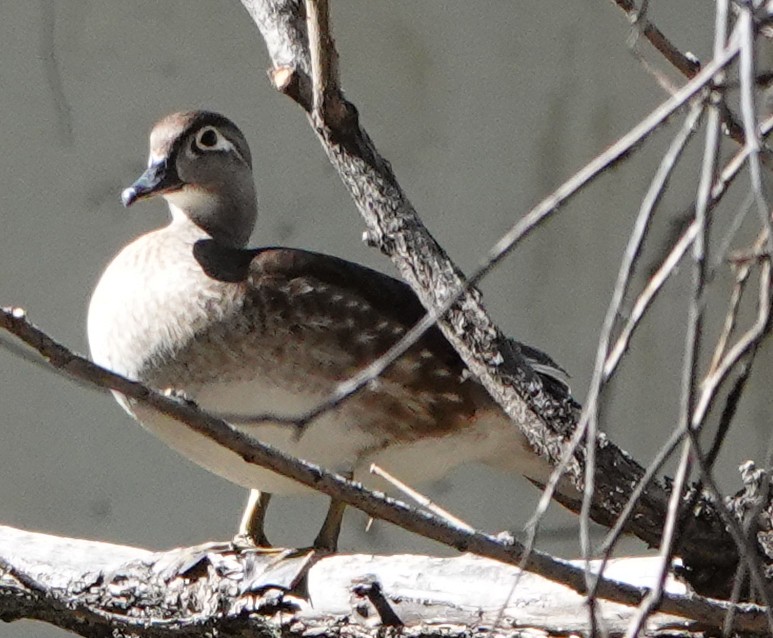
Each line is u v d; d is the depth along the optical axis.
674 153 3.62
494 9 12.02
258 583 6.06
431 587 5.76
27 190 11.50
